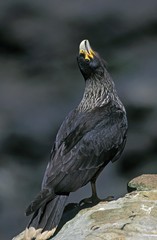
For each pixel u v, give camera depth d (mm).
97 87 11883
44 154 23703
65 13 28984
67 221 10648
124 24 28672
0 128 24297
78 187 10859
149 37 28359
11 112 25344
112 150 11375
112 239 9703
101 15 28766
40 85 27078
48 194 10484
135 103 23188
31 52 28766
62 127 11469
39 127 24234
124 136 11594
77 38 28844
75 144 11102
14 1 28859
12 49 28875
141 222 10023
